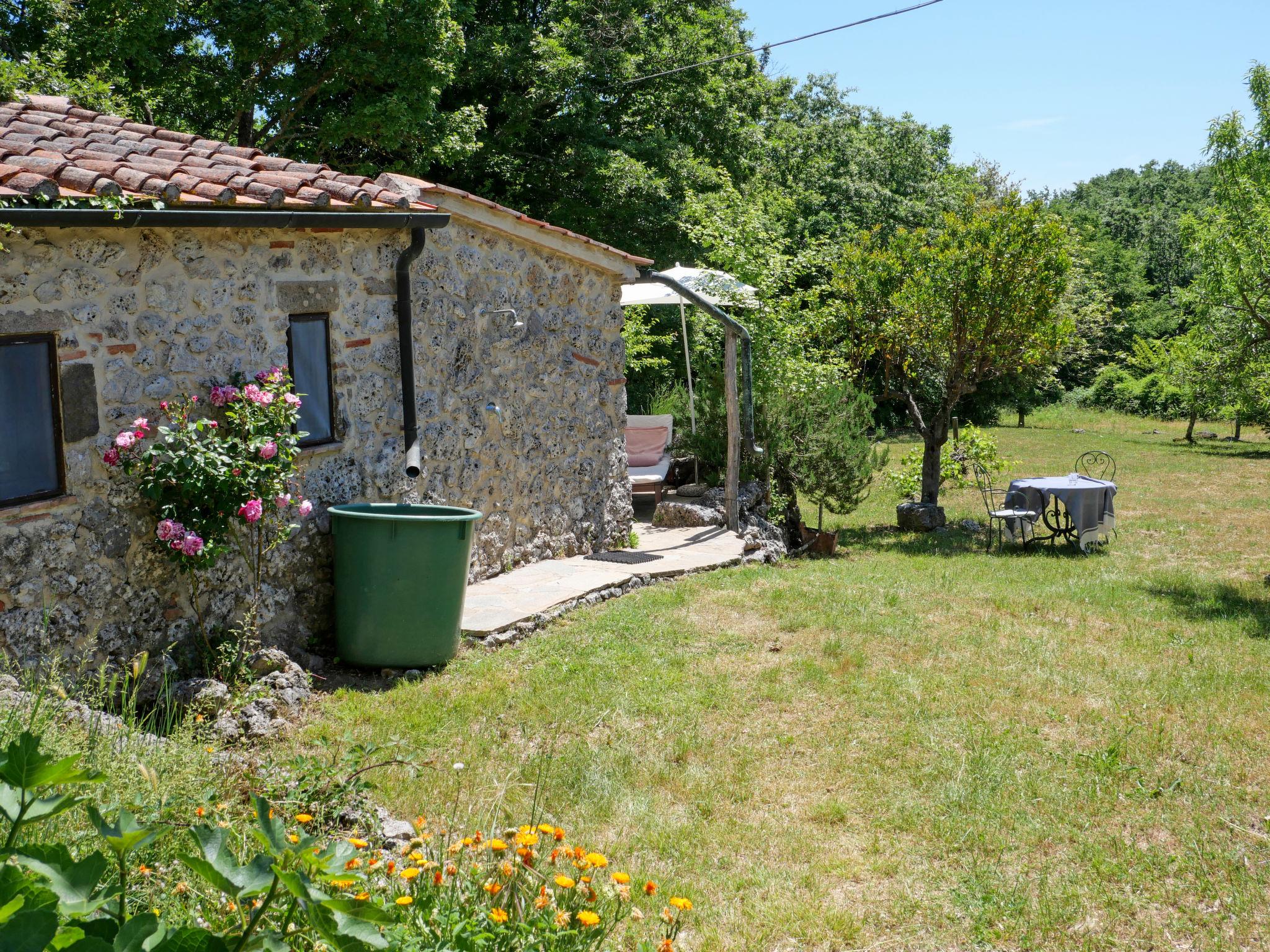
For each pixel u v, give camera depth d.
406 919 2.53
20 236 4.94
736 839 4.57
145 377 5.64
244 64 16.91
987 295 14.41
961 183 29.00
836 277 15.72
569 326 9.95
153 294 5.67
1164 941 3.86
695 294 11.30
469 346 8.45
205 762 3.79
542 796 4.85
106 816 2.57
